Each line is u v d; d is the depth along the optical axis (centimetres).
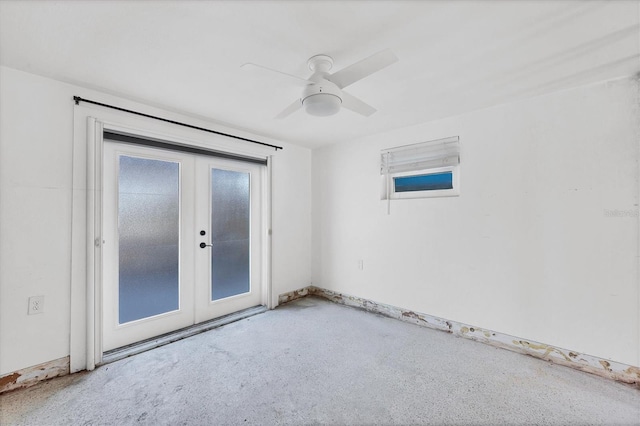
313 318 309
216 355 228
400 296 306
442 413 162
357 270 346
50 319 195
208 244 300
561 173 215
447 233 273
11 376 181
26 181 188
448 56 169
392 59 140
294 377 198
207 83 202
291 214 371
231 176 322
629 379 190
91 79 197
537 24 140
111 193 237
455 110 254
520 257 232
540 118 223
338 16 134
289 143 368
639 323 188
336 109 171
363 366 212
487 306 248
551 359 218
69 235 204
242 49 161
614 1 124
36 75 191
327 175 380
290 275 370
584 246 206
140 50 163
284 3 125
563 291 214
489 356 226
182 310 280
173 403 171
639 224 188
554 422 155
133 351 233
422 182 297
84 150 210
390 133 315
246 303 335
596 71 187
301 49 161
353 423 155
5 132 181
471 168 258
